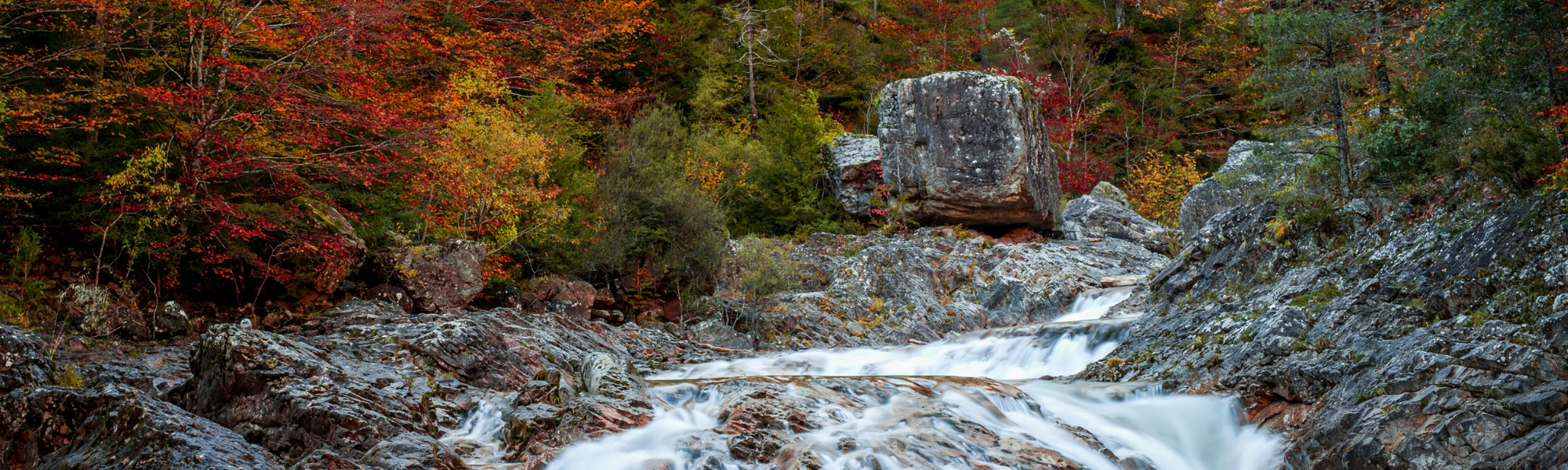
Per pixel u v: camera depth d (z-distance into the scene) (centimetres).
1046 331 1345
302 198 1356
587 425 760
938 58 3325
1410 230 1085
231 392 789
